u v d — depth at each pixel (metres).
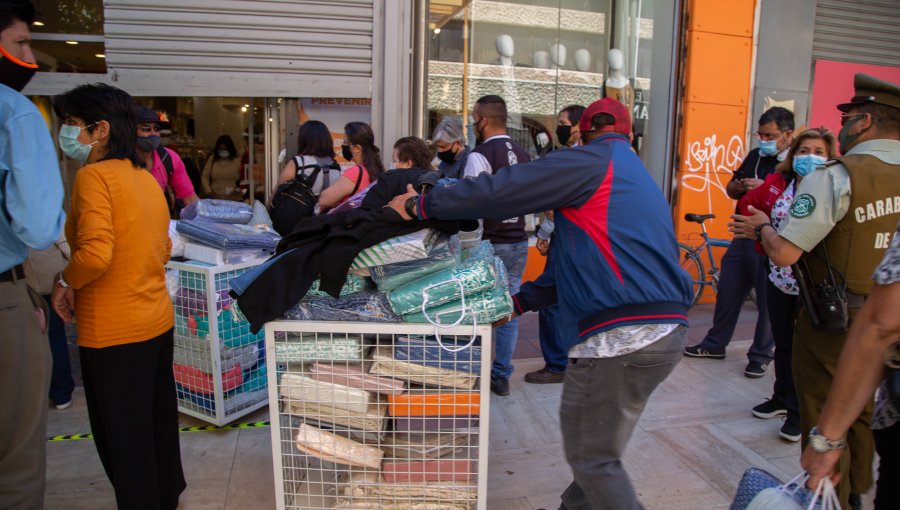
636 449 3.23
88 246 2.04
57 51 4.75
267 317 2.04
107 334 2.19
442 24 5.59
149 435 2.33
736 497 1.84
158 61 4.60
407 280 2.14
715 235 6.25
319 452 2.17
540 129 6.23
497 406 3.71
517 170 1.95
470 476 2.23
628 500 1.97
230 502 2.70
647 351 1.90
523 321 5.46
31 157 1.92
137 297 2.24
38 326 2.12
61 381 3.52
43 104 4.82
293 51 4.79
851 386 1.50
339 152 5.17
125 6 4.50
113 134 2.19
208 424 3.43
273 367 2.14
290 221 4.13
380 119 5.06
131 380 2.25
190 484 2.83
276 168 5.16
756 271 4.19
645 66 6.21
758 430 3.47
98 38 4.60
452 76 5.73
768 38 6.10
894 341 1.44
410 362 2.13
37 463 2.16
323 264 2.04
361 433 2.23
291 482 2.28
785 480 2.97
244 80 4.75
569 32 6.13
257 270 2.12
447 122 3.90
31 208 1.91
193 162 6.34
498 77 5.95
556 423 3.51
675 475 2.99
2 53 1.94
